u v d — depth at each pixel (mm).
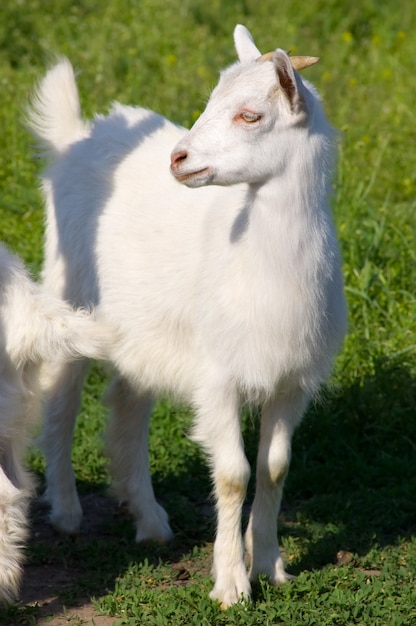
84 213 10219
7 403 8312
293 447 11688
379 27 22969
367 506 10562
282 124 8172
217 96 8336
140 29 21188
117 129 10500
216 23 22375
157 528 10039
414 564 9266
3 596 8281
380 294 13461
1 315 8281
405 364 12273
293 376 8852
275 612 8367
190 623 8227
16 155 16203
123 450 10180
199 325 8914
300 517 10422
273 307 8445
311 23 22828
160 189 9758
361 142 16250
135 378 9836
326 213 8664
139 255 9586
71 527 10172
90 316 8680
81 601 8773
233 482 8688
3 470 8430
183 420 12031
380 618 8406
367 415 11867
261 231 8375
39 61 20266
